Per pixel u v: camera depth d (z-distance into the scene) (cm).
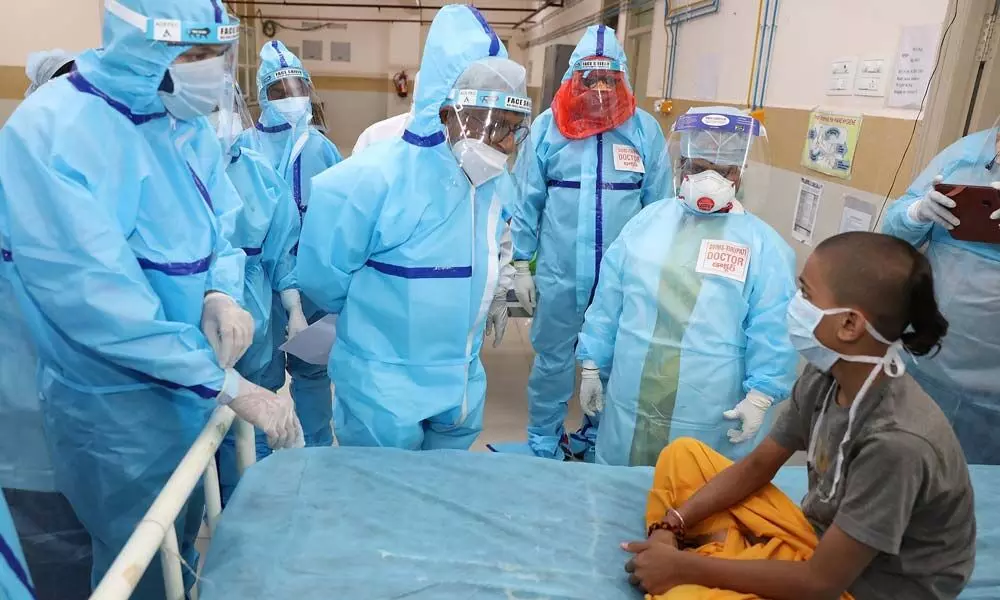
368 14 1096
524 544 117
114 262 113
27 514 158
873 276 88
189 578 161
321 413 259
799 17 253
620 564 114
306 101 269
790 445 114
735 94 312
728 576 100
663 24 434
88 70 120
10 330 144
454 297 153
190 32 114
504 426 300
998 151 165
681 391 164
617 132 248
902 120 195
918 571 94
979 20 173
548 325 265
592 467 142
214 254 145
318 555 111
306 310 254
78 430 135
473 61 139
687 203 163
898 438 86
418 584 106
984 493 139
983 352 169
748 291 162
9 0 393
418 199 146
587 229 249
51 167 110
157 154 129
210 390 124
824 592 93
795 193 255
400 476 133
